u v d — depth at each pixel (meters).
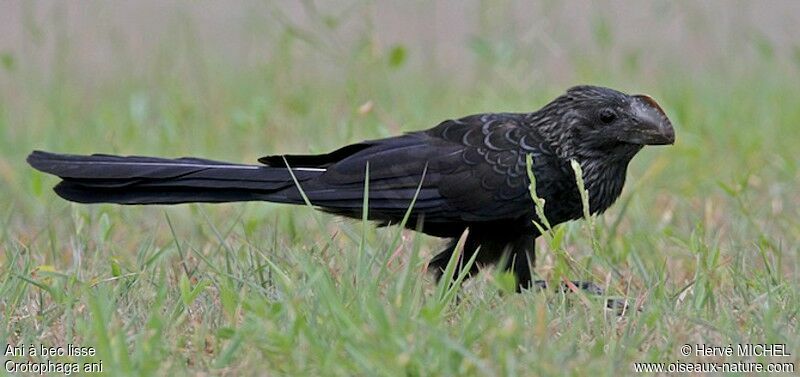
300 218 12.75
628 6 21.69
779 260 10.61
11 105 18.11
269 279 10.26
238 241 11.66
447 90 17.94
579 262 10.95
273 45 19.39
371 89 16.39
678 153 14.84
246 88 17.66
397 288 9.12
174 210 13.26
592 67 18.08
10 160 15.37
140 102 15.87
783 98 17.45
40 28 18.09
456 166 10.52
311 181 10.52
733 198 12.85
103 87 18.94
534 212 10.58
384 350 7.96
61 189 10.41
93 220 12.52
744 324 9.34
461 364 8.05
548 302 9.88
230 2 22.23
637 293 10.32
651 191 13.75
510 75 16.66
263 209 12.68
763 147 15.26
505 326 8.52
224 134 16.00
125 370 8.01
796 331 9.17
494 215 10.53
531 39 17.33
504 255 10.48
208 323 9.27
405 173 10.52
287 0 20.45
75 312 9.45
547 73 18.92
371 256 10.12
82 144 15.67
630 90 17.75
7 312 9.50
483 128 10.70
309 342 8.34
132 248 12.04
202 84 17.80
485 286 10.09
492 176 10.48
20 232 12.55
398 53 15.59
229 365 8.48
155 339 8.49
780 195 13.26
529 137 10.61
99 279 10.22
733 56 19.28
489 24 17.72
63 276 10.09
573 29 20.94
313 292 9.27
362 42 16.12
